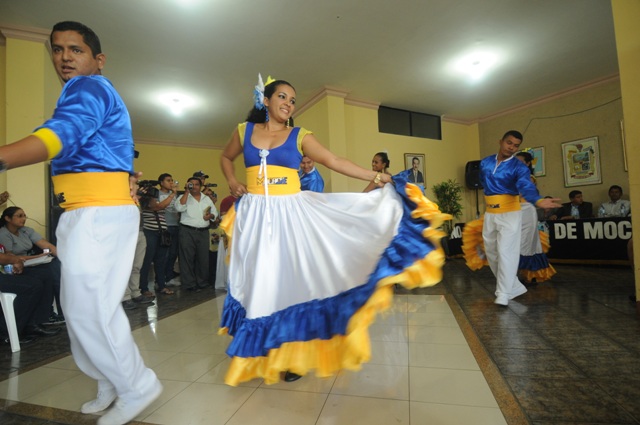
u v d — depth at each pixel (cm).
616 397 152
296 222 174
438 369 189
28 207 381
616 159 646
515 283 342
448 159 834
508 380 173
